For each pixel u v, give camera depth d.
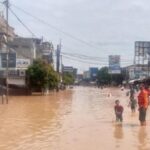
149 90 41.25
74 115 37.06
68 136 23.41
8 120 32.59
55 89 106.19
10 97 70.75
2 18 93.69
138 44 150.50
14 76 81.06
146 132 24.67
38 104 53.44
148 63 149.00
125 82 183.25
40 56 123.62
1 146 20.19
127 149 19.25
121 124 28.88
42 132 25.23
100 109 44.88
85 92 113.12
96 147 19.77
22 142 21.38
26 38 112.44
